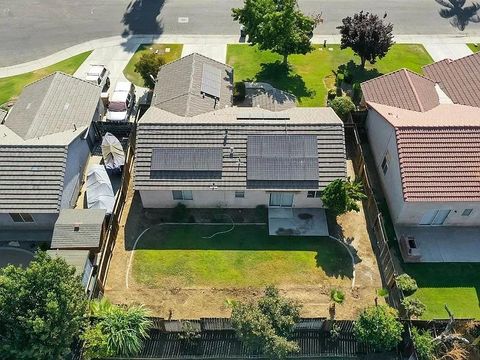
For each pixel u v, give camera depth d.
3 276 22.23
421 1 54.66
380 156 35.62
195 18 52.22
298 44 42.47
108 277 29.97
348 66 46.56
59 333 22.56
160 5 53.88
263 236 32.28
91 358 25.72
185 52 47.75
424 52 48.56
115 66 46.12
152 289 29.36
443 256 31.25
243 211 33.81
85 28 50.59
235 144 32.66
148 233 32.44
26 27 50.56
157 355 26.19
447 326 25.47
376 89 37.84
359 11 53.62
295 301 26.92
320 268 30.55
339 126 33.31
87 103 37.84
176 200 33.25
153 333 26.81
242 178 31.83
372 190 34.69
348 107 38.56
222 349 26.41
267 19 41.16
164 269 30.39
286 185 31.75
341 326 26.31
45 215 31.48
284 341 24.38
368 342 25.81
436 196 30.12
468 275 30.33
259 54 47.72
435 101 36.62
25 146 32.12
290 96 39.66
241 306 25.92
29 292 22.06
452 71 39.03
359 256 31.27
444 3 54.72
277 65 46.19
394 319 25.61
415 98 35.78
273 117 34.34
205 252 31.31
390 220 33.44
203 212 33.72
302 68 46.25
